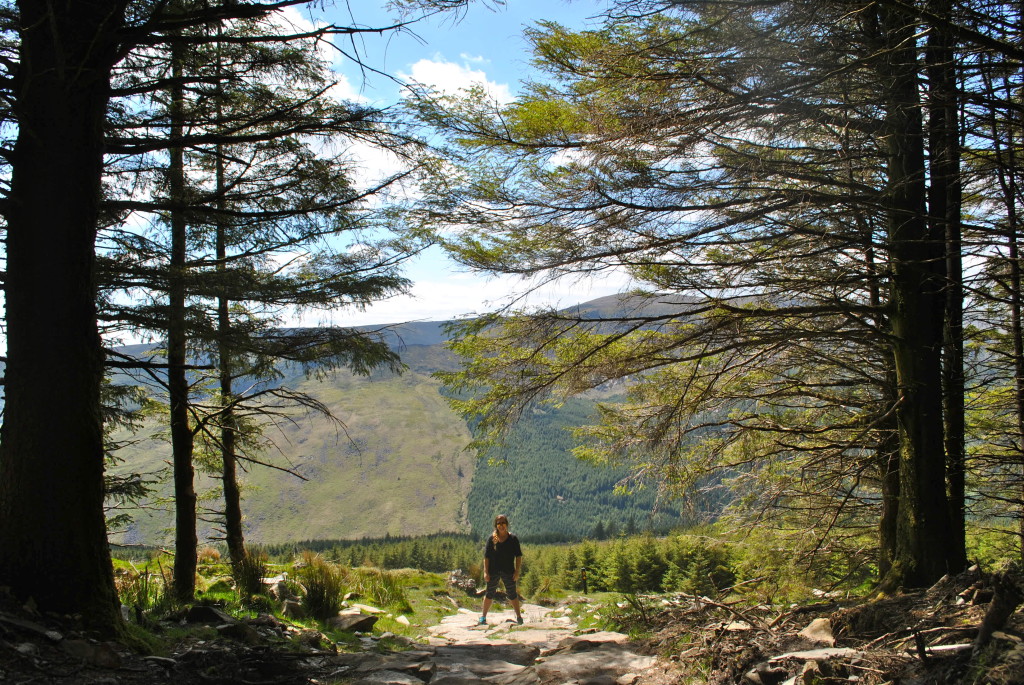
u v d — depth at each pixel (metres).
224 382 11.33
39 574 4.69
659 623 6.54
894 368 8.17
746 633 5.21
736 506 10.10
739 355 7.75
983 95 5.20
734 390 8.63
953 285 6.37
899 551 6.59
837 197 5.99
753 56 5.14
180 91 7.48
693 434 8.55
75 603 4.75
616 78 5.93
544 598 17.16
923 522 6.40
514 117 6.92
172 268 7.86
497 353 8.00
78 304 5.15
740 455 9.23
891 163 6.69
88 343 5.20
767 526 10.24
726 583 13.98
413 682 4.88
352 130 6.75
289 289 8.41
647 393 8.63
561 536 135.88
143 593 7.37
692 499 8.72
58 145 5.12
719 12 4.99
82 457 5.02
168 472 12.55
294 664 5.12
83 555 4.90
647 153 6.41
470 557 73.00
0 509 4.84
